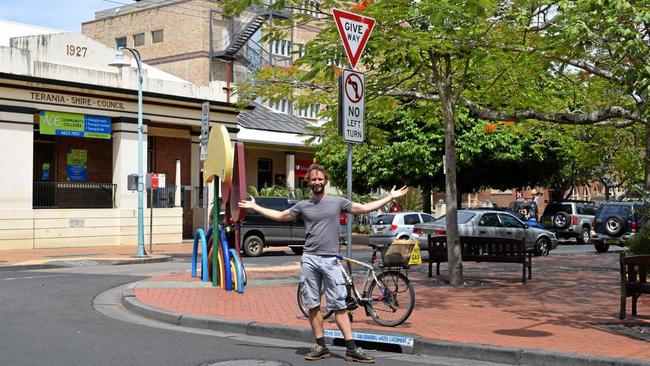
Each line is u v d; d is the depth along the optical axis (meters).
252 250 24.08
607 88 18.39
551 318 10.03
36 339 8.91
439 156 31.20
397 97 15.80
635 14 9.47
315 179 7.78
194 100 30.84
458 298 12.12
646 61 9.80
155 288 13.59
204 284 14.24
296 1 13.84
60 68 26.70
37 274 17.75
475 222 22.36
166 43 45.25
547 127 23.83
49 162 29.44
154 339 9.02
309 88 15.95
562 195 46.78
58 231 26.67
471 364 7.76
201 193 33.75
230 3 14.00
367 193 35.81
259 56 43.62
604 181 47.31
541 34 13.92
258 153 39.59
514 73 14.82
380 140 16.19
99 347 8.42
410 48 12.36
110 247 27.47
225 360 7.75
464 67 15.00
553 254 24.16
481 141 30.75
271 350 8.38
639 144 22.22
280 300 11.98
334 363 7.66
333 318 9.99
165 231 29.78
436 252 15.34
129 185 23.41
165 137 32.62
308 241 7.82
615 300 11.94
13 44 26.34
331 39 13.03
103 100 28.00
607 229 25.62
